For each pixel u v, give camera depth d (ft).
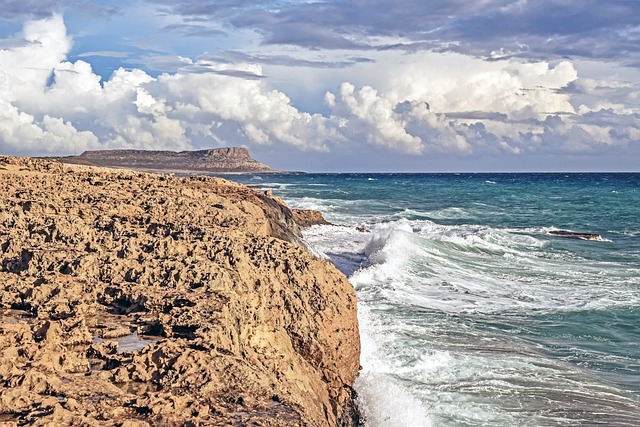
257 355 28.30
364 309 58.08
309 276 36.47
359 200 226.17
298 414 21.58
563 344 51.90
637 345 52.26
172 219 49.55
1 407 19.22
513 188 352.08
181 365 22.74
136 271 33.09
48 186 61.11
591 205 219.20
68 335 25.31
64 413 18.40
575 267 88.07
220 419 20.07
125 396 20.59
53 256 35.06
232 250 35.78
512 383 41.34
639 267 88.94
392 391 36.76
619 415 37.52
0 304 30.07
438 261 85.15
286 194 249.75
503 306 63.26
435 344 48.11
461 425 34.91
